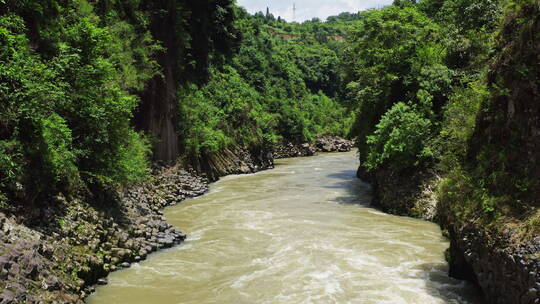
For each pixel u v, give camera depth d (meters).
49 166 10.66
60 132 11.13
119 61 19.50
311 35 112.44
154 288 10.08
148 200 18.62
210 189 26.25
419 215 17.36
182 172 26.38
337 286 10.07
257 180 30.36
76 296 8.54
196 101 31.88
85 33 13.80
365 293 9.63
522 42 8.04
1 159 9.12
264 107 50.50
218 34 43.19
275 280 10.52
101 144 13.93
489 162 8.73
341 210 19.17
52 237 9.75
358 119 27.77
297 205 20.38
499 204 7.90
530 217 7.12
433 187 17.70
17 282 7.11
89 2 19.20
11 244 7.86
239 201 21.58
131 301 9.32
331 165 41.59
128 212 14.66
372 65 24.05
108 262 11.00
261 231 15.27
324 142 60.94
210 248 13.30
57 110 12.37
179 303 9.23
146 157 21.88
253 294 9.69
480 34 20.27
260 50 61.88
